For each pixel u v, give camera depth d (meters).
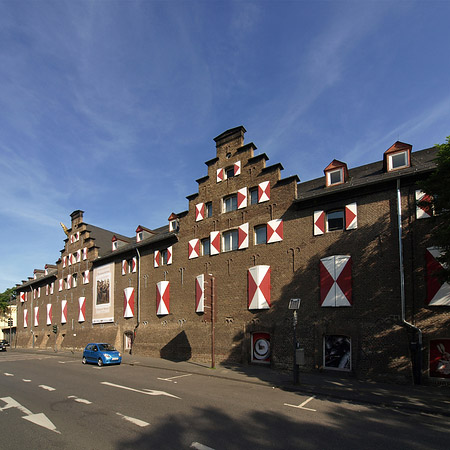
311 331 17.38
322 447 7.27
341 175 18.61
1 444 7.38
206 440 7.60
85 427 8.54
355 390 12.88
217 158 24.38
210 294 19.61
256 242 21.05
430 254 14.52
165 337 25.27
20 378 16.94
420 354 14.04
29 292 50.91
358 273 16.42
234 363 20.19
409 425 8.84
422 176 15.30
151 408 10.39
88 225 42.38
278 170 20.61
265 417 9.42
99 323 33.44
